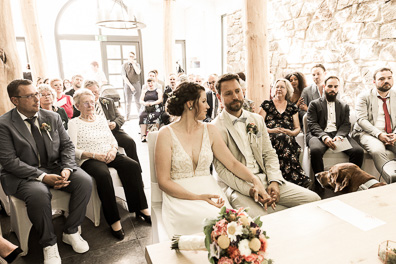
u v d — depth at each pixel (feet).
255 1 9.50
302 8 14.46
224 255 2.83
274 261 3.28
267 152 6.59
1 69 8.52
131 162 8.00
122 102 27.07
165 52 20.36
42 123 6.95
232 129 6.37
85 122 8.17
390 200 4.72
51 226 6.22
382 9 10.75
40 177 6.40
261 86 10.08
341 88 12.87
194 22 27.09
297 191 6.00
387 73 8.79
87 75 25.71
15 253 4.49
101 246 6.89
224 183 6.63
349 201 4.71
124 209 8.83
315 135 9.28
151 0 25.03
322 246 3.55
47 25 23.35
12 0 21.62
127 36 25.63
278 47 16.55
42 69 16.11
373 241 3.64
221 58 24.02
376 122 9.27
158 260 3.44
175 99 5.62
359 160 8.61
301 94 11.69
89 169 7.38
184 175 5.72
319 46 13.79
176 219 4.99
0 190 8.29
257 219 3.13
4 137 6.37
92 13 24.80
